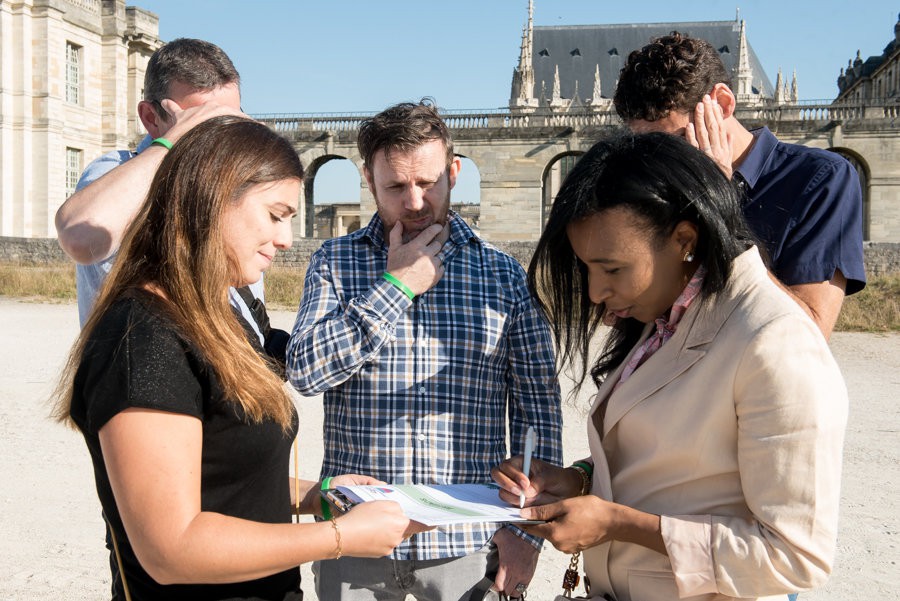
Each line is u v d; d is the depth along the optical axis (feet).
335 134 168.96
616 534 7.06
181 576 6.15
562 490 8.30
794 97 243.60
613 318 8.19
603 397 7.98
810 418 6.37
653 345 7.57
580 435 30.53
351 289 10.48
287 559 6.43
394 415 9.95
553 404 10.50
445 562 9.73
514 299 10.55
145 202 6.94
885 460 27.30
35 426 30.71
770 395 6.46
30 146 155.02
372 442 9.97
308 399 38.09
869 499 22.95
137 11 171.42
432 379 10.01
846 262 9.12
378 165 9.99
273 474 7.34
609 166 6.79
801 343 6.48
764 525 6.61
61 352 50.62
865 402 38.17
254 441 6.97
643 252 6.80
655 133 7.10
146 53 178.29
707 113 9.09
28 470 24.99
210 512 6.41
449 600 9.70
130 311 6.47
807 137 156.15
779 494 6.45
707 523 6.84
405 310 10.03
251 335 8.53
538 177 163.73
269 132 7.27
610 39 229.04
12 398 35.88
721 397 6.78
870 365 50.98
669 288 7.14
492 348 10.26
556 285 7.73
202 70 11.23
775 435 6.44
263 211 7.03
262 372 6.94
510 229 164.96
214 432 6.74
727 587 6.63
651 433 7.28
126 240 6.87
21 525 20.20
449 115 167.32
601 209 6.70
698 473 7.08
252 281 7.30
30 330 62.49
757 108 160.45
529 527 7.37
